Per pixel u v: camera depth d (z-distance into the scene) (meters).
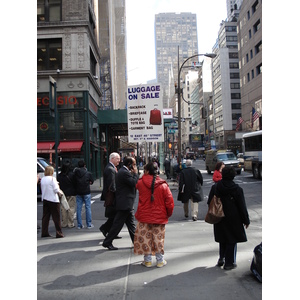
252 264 4.59
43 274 4.79
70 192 8.45
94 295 4.01
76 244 6.59
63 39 24.05
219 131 97.94
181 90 28.02
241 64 64.81
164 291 4.10
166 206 5.02
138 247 5.06
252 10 56.78
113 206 6.70
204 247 6.16
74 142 23.83
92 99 26.86
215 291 4.09
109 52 43.25
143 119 8.38
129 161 6.26
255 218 9.39
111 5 48.91
